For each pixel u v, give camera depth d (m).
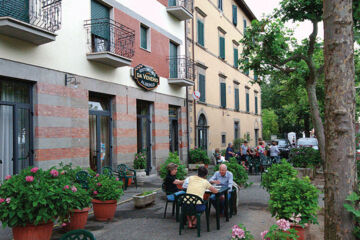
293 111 33.59
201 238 5.80
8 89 8.10
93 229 6.38
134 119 12.84
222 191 6.62
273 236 4.16
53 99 9.05
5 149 8.02
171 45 16.42
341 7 3.56
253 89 32.38
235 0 26.92
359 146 7.64
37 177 5.07
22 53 8.18
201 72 19.59
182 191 7.49
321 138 10.92
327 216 3.67
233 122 25.72
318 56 16.39
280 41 11.48
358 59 13.88
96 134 11.12
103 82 11.16
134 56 12.96
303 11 10.70
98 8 11.22
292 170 7.78
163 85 15.30
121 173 10.69
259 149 17.41
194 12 18.91
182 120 17.08
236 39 27.00
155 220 7.04
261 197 9.64
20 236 4.78
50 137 8.89
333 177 3.60
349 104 3.54
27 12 8.45
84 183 7.20
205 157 16.92
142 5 13.63
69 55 9.73
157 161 14.63
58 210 4.91
